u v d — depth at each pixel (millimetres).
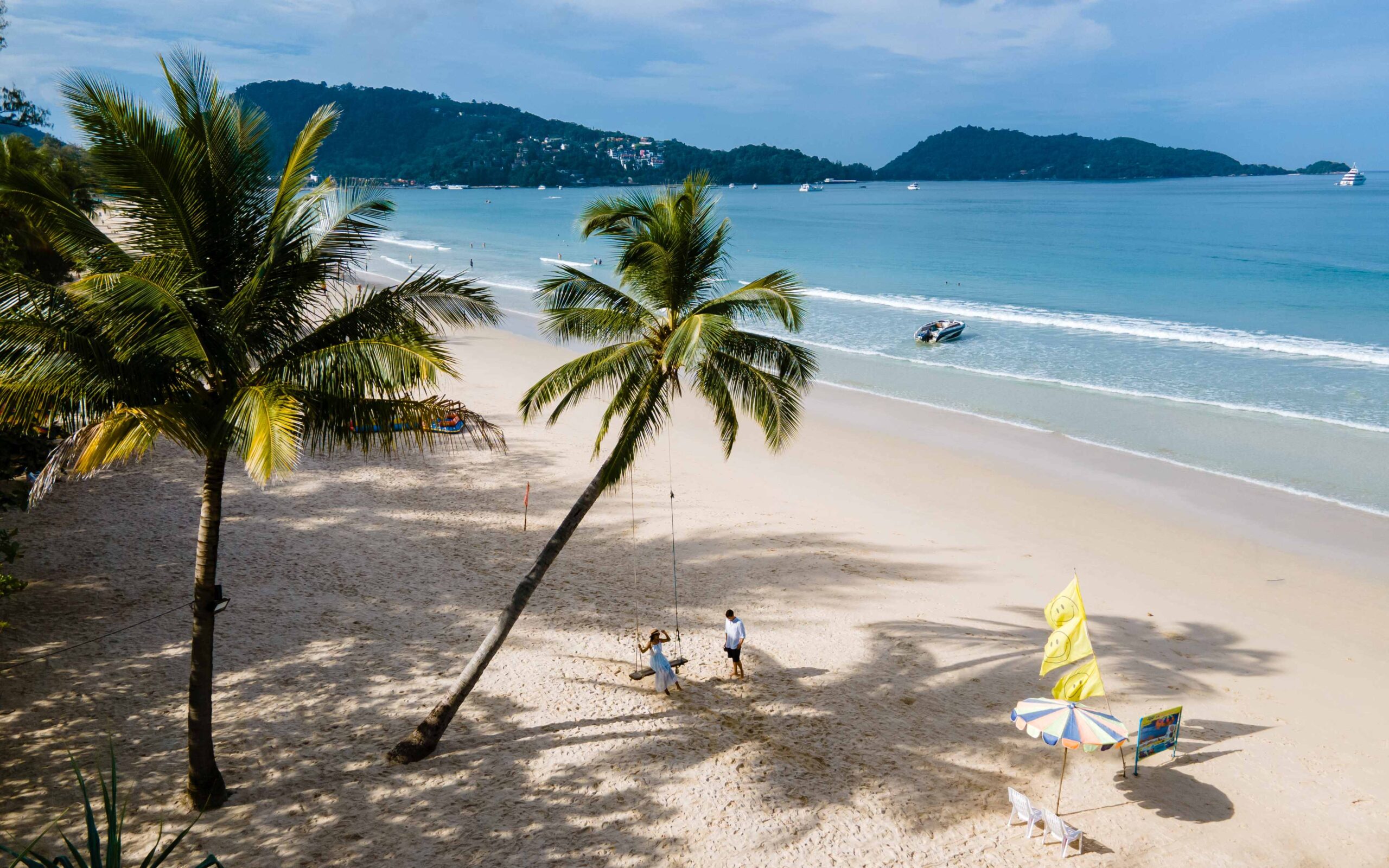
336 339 10688
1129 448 29516
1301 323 51781
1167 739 12984
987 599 19078
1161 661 16516
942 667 16125
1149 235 115438
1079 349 45969
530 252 106438
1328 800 12523
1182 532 22656
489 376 40812
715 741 13609
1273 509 24016
